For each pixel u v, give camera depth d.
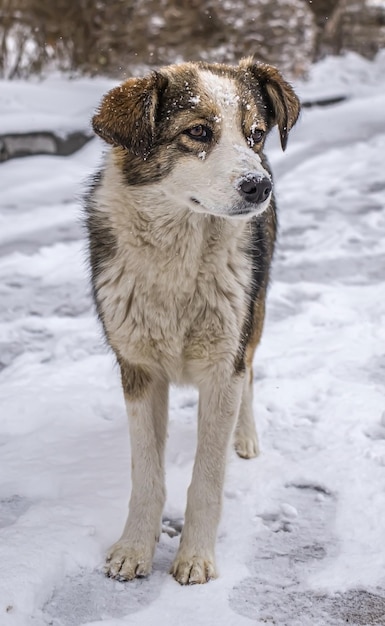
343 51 15.86
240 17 12.34
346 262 7.14
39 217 8.06
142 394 3.67
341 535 3.69
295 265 7.10
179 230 3.50
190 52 11.98
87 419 4.75
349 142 10.78
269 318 6.11
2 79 11.74
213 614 3.18
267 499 3.97
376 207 8.51
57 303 6.41
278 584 3.38
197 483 3.54
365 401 4.83
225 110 3.51
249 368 4.35
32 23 11.82
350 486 4.02
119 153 3.64
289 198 8.88
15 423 4.71
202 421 3.64
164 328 3.59
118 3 11.83
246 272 3.71
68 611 3.20
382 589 3.32
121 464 4.24
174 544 3.71
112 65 11.97
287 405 4.87
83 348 5.70
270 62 12.70
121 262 3.59
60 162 9.44
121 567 3.42
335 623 3.14
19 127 9.46
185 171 3.45
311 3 15.44
